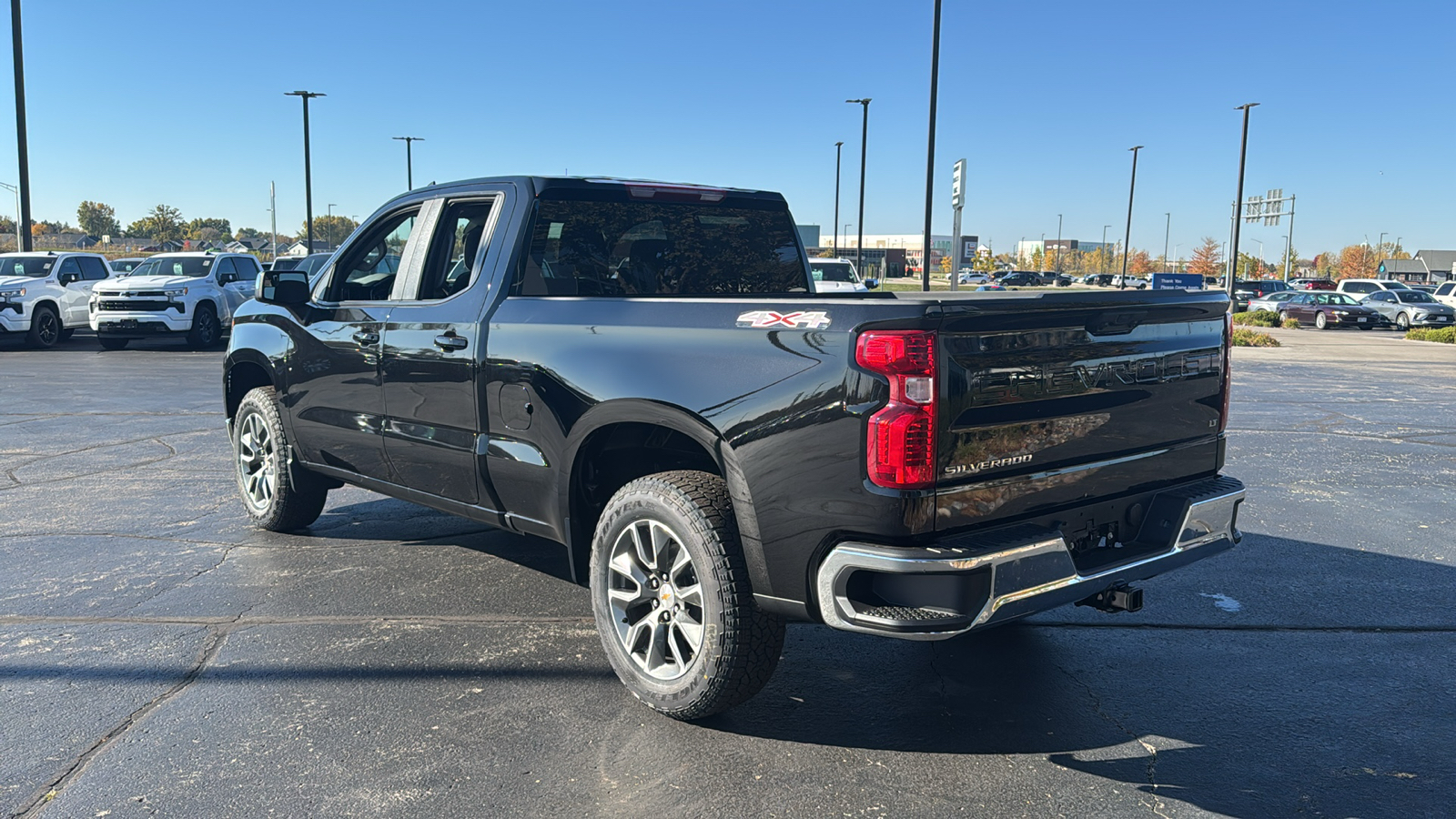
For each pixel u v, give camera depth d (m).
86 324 21.58
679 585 3.56
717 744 3.44
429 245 4.77
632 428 3.87
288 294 5.29
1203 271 89.44
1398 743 3.48
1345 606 4.91
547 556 5.67
